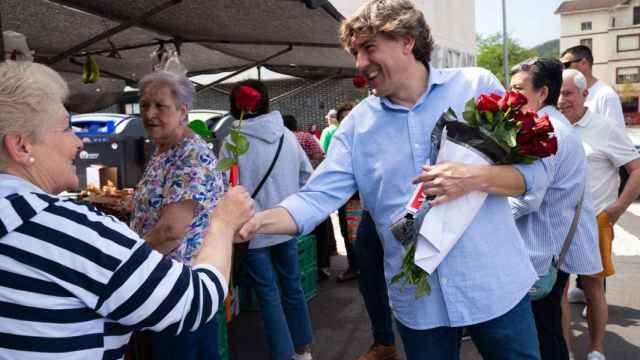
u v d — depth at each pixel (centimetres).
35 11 428
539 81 274
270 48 564
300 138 527
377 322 384
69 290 127
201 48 603
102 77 670
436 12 1124
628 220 891
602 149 354
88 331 131
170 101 256
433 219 178
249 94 182
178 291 137
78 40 519
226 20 401
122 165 486
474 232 186
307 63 683
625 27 5725
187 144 253
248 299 505
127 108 943
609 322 447
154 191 254
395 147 196
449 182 174
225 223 164
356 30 185
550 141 179
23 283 125
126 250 132
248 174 362
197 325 144
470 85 199
